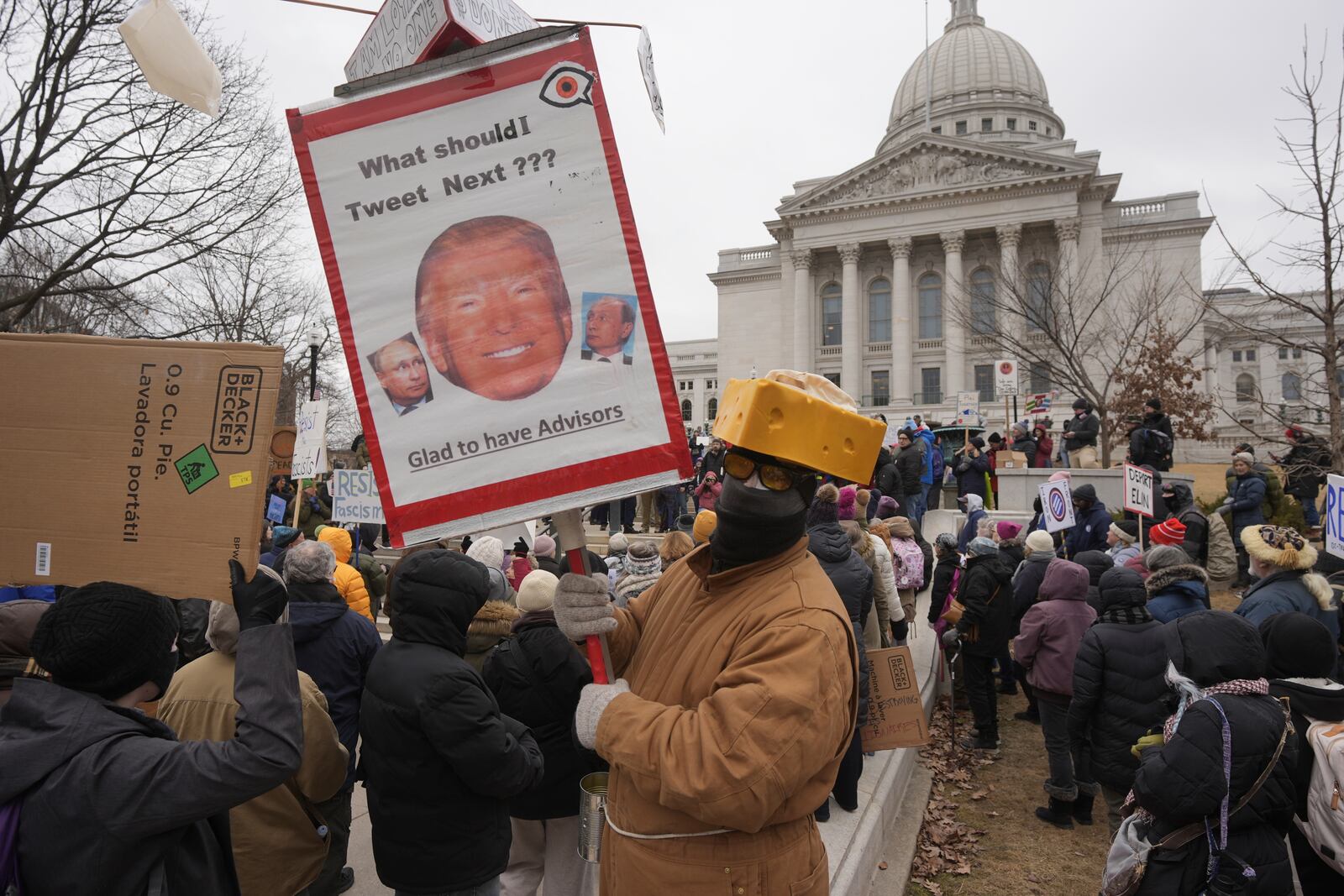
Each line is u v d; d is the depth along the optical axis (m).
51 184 14.95
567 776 3.23
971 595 6.58
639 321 1.94
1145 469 8.59
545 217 1.95
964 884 4.69
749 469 1.86
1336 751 2.97
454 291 1.94
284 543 5.97
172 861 1.82
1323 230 9.09
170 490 1.88
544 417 1.92
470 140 1.95
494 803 2.72
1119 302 35.72
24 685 1.75
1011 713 7.84
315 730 2.80
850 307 49.03
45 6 14.16
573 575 1.90
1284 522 12.13
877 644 5.84
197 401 1.90
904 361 47.25
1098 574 6.40
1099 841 5.23
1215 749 2.72
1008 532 8.03
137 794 1.64
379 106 1.95
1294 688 3.20
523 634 3.26
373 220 1.94
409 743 2.56
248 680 1.82
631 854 1.79
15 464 1.89
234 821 2.67
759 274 54.66
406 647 2.68
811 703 1.56
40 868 1.62
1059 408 38.25
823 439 1.77
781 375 1.92
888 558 6.08
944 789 6.11
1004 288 27.59
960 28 69.56
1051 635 5.40
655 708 1.68
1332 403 9.33
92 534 1.88
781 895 1.72
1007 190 44.88
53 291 15.20
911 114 67.88
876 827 4.65
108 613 1.77
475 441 1.92
